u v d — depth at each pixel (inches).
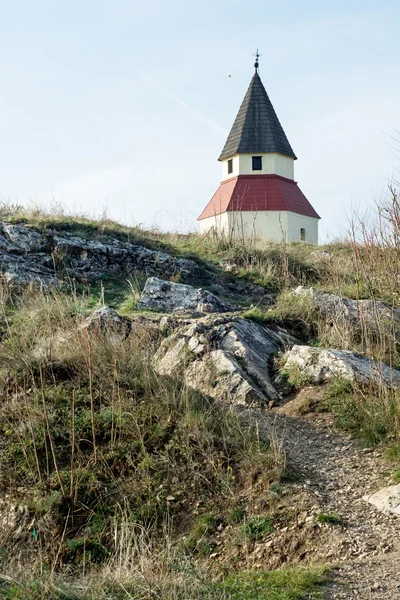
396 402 274.8
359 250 378.6
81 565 199.3
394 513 206.1
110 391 281.3
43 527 215.2
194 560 197.3
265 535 206.2
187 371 326.6
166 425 260.2
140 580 169.2
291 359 338.3
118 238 581.3
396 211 350.9
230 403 301.0
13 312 393.4
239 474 238.1
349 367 311.6
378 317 357.1
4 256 478.0
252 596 158.7
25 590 160.6
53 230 542.3
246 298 510.0
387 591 157.0
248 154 1389.0
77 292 466.0
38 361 295.6
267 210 1306.6
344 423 275.9
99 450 247.0
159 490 231.3
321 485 229.5
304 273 566.3
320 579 165.6
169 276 526.0
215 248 619.5
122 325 368.5
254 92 1451.8
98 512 221.5
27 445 246.7
